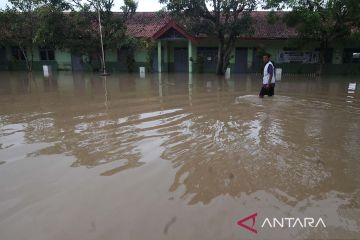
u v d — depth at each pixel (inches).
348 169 193.6
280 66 1040.2
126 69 1086.4
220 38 903.1
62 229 132.6
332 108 385.1
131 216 141.9
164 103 415.5
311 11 821.2
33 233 130.3
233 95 490.9
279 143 242.2
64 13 986.7
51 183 174.4
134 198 157.6
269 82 452.8
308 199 157.6
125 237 127.3
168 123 303.4
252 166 196.9
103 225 135.3
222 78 820.0
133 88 582.9
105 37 979.9
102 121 312.2
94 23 1018.1
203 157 211.6
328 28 838.5
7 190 166.7
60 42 964.6
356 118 329.7
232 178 180.2
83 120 316.8
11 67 1147.9
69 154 218.8
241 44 1045.8
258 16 1110.4
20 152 223.0
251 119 321.4
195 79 783.1
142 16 1162.0
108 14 957.8
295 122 310.2
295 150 226.5
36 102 423.8
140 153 219.8
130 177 181.5
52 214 143.8
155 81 724.0
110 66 1090.1
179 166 196.9
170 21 943.0
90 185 171.8
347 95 501.4
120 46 986.7
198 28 878.4
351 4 772.6
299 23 860.0
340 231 132.5
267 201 155.3
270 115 341.4
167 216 141.9
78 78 806.5
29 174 186.2
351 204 152.9
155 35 966.4
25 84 655.1
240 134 265.4
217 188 168.1
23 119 322.0
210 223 136.9
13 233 130.5
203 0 825.5
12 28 999.0
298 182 175.8
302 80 786.8
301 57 1029.2
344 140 251.9
